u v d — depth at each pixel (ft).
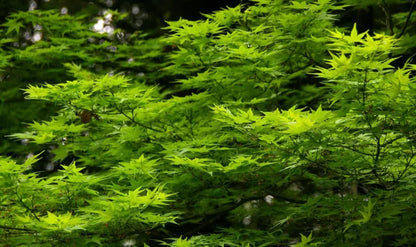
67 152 23.12
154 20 44.91
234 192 20.68
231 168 18.08
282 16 23.25
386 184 18.99
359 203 17.87
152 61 32.76
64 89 18.44
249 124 17.37
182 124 21.63
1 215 18.19
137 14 45.21
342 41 15.51
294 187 30.12
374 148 17.88
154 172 19.79
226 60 22.20
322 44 23.08
